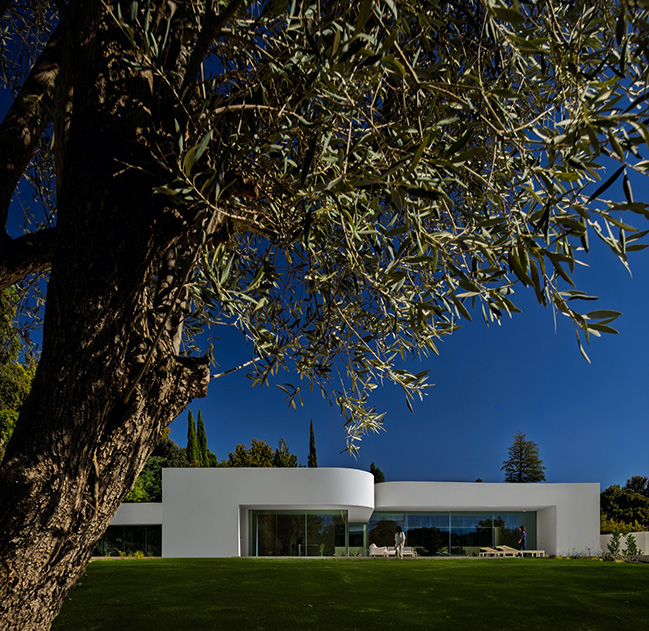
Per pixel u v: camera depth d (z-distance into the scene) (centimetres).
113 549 2559
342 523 2480
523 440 5047
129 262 194
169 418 229
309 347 316
